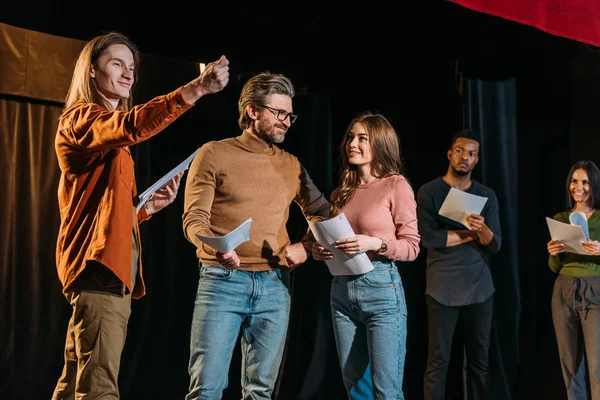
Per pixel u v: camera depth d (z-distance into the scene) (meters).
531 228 4.61
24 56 3.61
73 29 3.22
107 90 2.18
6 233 3.61
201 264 2.58
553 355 4.55
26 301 3.63
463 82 4.53
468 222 3.78
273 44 3.81
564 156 4.68
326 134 4.46
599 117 4.60
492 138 4.59
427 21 3.90
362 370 2.76
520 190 4.63
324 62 4.12
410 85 4.62
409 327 4.49
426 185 4.12
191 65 4.11
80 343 2.05
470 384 4.28
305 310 4.33
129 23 3.34
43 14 3.14
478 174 4.55
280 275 2.58
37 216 3.69
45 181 3.72
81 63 2.18
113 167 2.09
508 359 4.48
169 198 2.45
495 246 3.96
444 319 3.94
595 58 4.63
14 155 3.65
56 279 3.71
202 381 2.42
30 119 3.69
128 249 2.04
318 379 4.27
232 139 2.61
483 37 4.12
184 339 4.01
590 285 3.84
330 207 2.86
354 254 2.60
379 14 3.76
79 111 2.02
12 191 3.64
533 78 4.68
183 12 3.44
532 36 4.27
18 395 3.56
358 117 2.90
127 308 2.13
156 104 1.91
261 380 2.52
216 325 2.44
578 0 3.21
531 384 4.52
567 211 4.18
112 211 2.03
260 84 2.60
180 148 4.10
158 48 3.46
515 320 4.51
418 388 4.48
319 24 3.65
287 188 2.64
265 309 2.52
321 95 4.44
